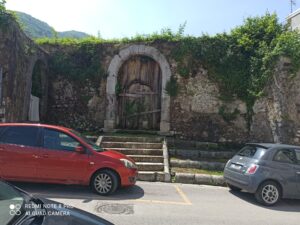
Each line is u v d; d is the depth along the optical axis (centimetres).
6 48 1099
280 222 706
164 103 1473
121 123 1537
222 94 1465
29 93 1302
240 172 880
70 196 788
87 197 788
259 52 1409
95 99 1514
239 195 934
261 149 884
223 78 1462
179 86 1484
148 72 1534
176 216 689
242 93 1451
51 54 1537
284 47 1354
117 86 1520
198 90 1480
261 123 1430
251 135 1442
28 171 799
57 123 1522
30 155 799
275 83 1379
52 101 1529
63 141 822
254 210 793
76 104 1522
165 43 1491
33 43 1321
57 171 802
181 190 934
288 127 1377
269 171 847
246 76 1443
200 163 1169
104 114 1502
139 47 1491
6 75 1105
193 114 1477
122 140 1312
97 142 1258
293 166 865
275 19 1465
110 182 812
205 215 714
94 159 810
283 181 849
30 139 814
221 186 1034
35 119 1415
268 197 844
